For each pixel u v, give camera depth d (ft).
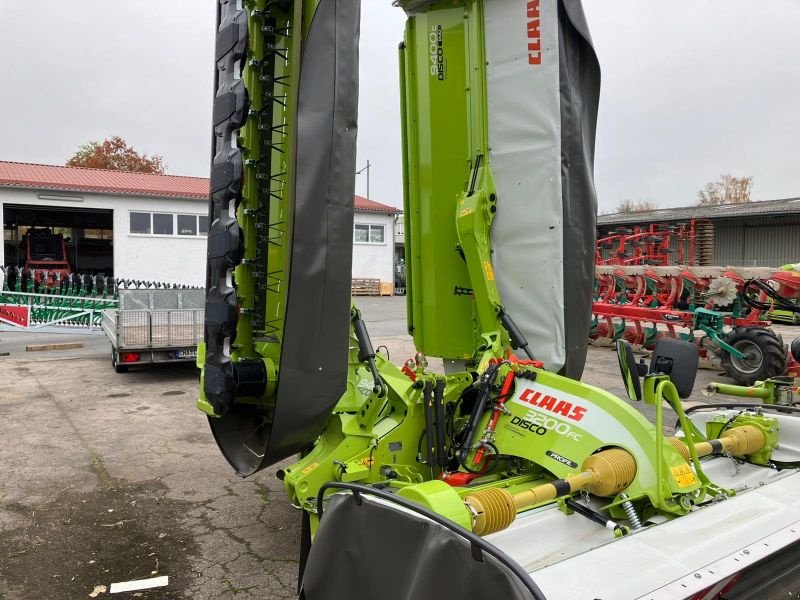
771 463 10.21
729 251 86.07
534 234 11.69
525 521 7.77
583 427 8.93
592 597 5.50
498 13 11.76
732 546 6.49
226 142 9.46
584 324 12.12
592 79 12.09
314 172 8.39
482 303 11.82
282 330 8.53
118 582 10.92
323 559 6.57
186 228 72.90
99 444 19.21
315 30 8.36
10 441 19.47
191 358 29.99
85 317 43.62
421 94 12.71
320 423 9.08
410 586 5.65
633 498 8.02
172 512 14.01
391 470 10.18
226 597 10.44
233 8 9.70
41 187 64.39
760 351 28.09
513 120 11.73
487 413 10.17
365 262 89.66
